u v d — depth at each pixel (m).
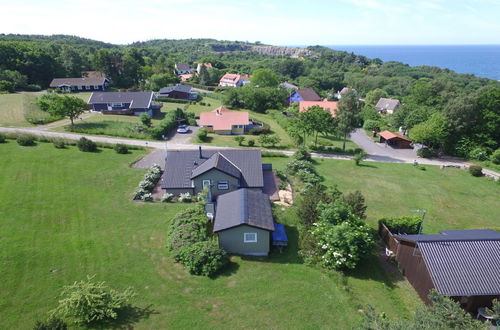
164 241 25.56
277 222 30.22
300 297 20.28
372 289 21.86
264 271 22.91
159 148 51.59
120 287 20.22
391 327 13.62
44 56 111.50
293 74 187.12
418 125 59.91
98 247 24.25
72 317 17.53
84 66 131.62
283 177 41.78
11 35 194.25
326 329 17.80
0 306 18.06
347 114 55.66
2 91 85.44
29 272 20.94
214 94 110.62
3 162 39.22
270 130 71.12
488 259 20.42
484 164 53.69
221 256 22.83
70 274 21.09
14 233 25.19
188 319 18.05
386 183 43.66
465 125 57.28
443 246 21.08
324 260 23.56
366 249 23.47
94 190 34.53
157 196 34.44
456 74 183.38
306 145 59.78
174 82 125.62
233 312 18.77
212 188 34.00
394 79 159.50
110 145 48.94
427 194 40.75
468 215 35.66
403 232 29.09
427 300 20.39
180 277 21.56
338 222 24.83
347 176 45.53
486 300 19.39
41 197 31.75
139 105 73.19
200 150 36.75
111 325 17.33
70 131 55.56
